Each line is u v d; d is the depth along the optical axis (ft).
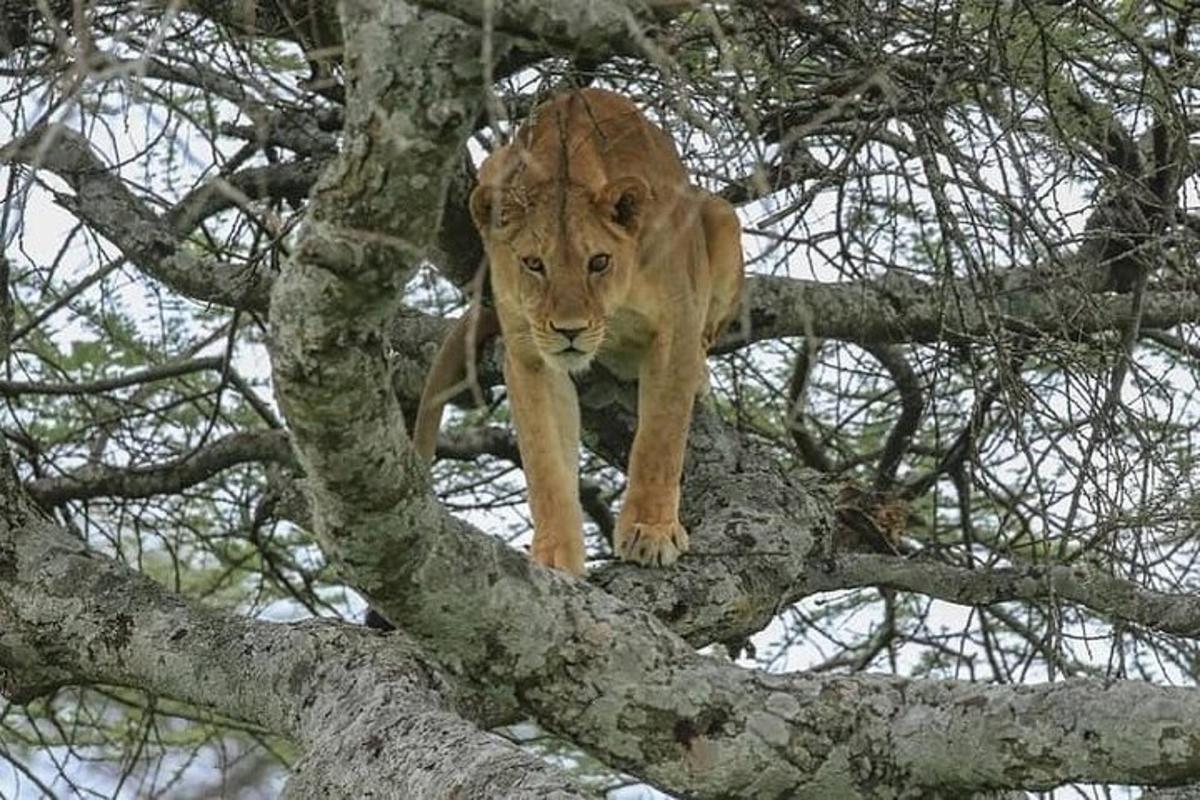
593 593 31.07
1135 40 34.55
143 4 24.72
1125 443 37.42
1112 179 36.14
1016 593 40.88
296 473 47.88
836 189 36.19
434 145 24.29
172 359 51.72
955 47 34.47
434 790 27.55
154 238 42.11
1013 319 37.55
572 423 40.11
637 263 38.63
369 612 36.27
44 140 22.38
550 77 34.30
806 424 50.44
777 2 32.48
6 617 36.22
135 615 35.58
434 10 23.58
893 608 51.03
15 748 56.75
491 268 38.42
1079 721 28.91
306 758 30.04
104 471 48.11
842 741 30.09
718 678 30.66
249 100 31.40
